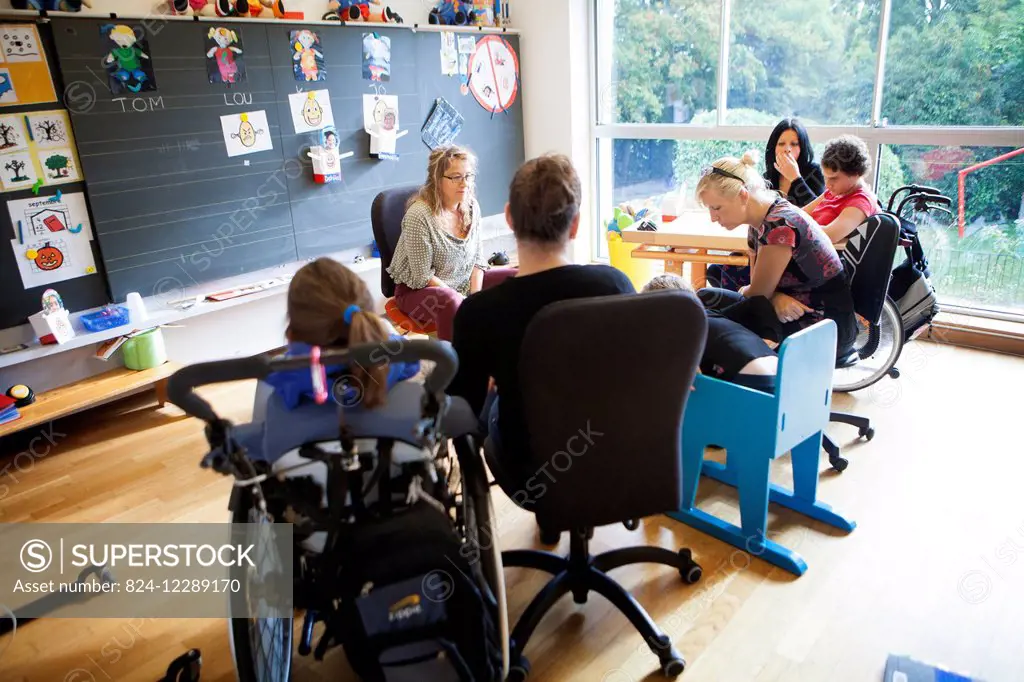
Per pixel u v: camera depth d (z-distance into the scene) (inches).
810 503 83.2
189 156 119.3
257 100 125.9
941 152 130.3
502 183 174.9
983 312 132.6
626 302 48.6
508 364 54.1
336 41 134.6
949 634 65.5
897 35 130.0
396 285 109.7
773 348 85.2
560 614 70.3
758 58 148.8
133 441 111.0
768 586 72.9
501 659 53.7
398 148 149.8
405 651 50.3
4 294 104.7
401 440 48.1
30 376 109.4
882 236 89.3
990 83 123.1
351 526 48.9
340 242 144.3
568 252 55.9
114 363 119.2
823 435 91.8
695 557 78.1
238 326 133.5
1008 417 104.0
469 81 161.0
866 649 64.3
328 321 48.5
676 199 129.1
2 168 101.4
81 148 107.7
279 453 47.7
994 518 81.6
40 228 106.3
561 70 167.3
